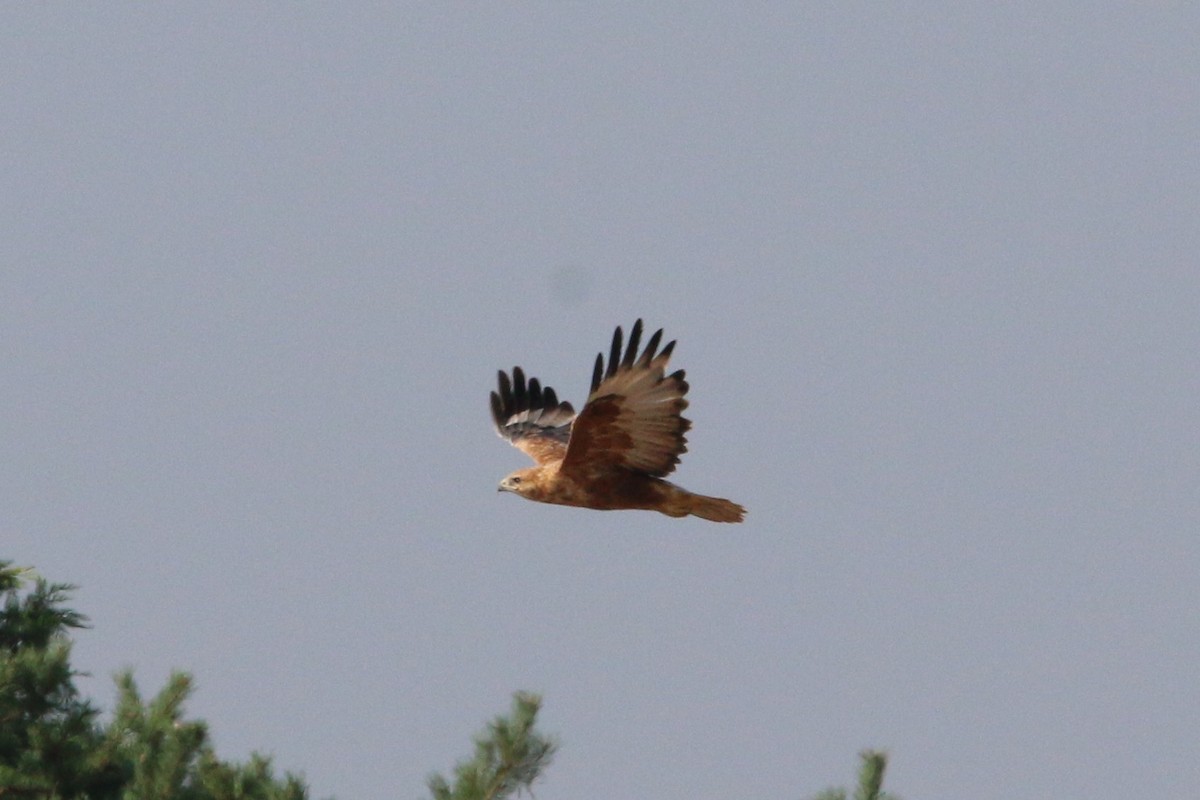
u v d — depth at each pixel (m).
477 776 17.53
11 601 22.83
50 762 20.19
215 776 19.75
